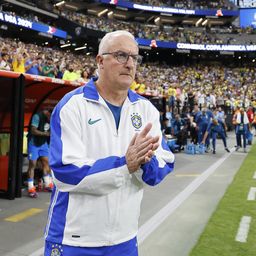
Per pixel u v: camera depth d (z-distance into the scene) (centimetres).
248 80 4575
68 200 184
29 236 475
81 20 4344
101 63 197
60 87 800
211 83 4262
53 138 185
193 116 1681
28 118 866
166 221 554
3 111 684
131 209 195
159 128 215
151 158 190
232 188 802
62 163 176
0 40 2591
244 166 1127
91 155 187
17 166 672
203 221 555
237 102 2775
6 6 3331
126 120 199
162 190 773
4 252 419
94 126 188
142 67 4125
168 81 3747
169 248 441
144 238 474
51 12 3800
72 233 183
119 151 192
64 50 4394
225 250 435
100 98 192
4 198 667
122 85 192
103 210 182
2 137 679
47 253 190
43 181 737
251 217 575
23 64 997
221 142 1891
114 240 187
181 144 1496
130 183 194
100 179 171
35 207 615
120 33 193
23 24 3188
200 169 1066
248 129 1772
